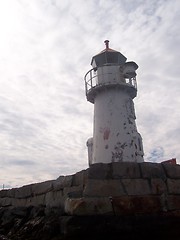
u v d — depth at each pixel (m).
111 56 14.48
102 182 8.01
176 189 8.45
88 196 7.80
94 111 14.15
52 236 7.82
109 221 7.53
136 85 14.04
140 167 8.35
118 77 13.66
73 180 9.09
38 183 11.33
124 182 8.09
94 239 7.36
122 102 13.52
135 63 13.67
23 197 12.16
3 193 13.99
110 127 13.08
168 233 7.84
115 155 12.63
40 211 10.11
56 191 9.87
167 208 8.06
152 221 7.77
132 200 7.84
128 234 7.56
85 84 14.47
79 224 7.39
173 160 11.80
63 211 8.62
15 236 9.45
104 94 13.70
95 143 13.46
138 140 13.36
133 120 13.65
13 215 11.45
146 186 8.16
